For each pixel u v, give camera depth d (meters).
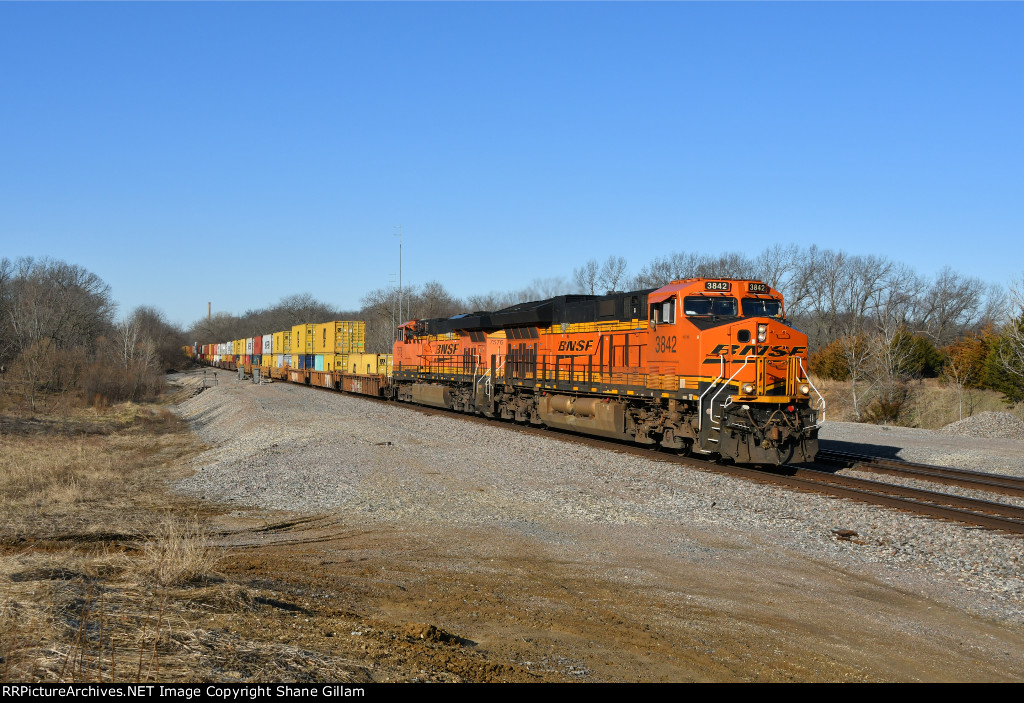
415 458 21.38
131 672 5.22
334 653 6.38
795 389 19.33
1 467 23.14
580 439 25.66
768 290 20.92
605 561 11.12
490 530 13.02
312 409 39.44
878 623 8.82
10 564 8.43
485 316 33.56
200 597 7.69
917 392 51.38
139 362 68.25
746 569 10.85
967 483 17.95
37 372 57.66
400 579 10.03
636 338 22.59
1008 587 10.09
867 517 13.66
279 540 12.62
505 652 7.32
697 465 19.66
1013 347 41.75
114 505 16.44
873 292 82.94
